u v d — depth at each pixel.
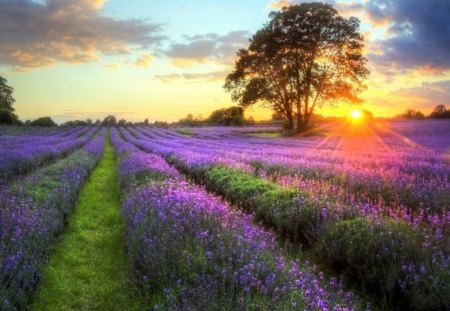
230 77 54.88
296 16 49.34
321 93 51.31
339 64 51.06
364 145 30.88
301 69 51.41
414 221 6.95
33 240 6.27
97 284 5.86
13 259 5.17
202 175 14.86
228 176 12.91
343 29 48.75
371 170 12.96
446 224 6.59
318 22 49.00
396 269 5.14
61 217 8.50
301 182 10.94
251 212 9.66
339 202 8.45
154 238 5.84
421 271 4.89
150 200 8.27
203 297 4.14
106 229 8.69
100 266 6.54
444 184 10.41
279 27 50.12
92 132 69.81
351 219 7.26
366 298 5.27
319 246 6.60
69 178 12.37
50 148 22.09
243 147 29.42
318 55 51.19
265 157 18.81
